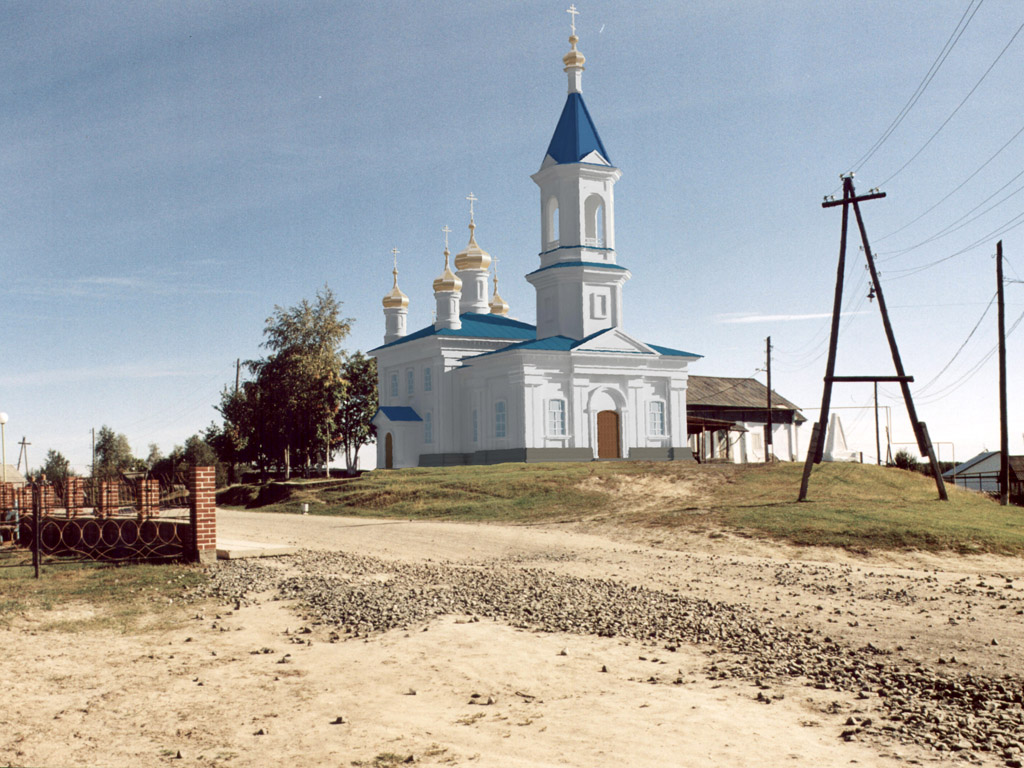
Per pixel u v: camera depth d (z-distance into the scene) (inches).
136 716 337.7
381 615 531.8
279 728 322.7
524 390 1908.2
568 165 2048.5
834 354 1245.7
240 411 2773.1
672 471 1549.0
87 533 911.7
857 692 377.7
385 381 2474.2
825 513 1050.7
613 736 312.8
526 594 616.4
